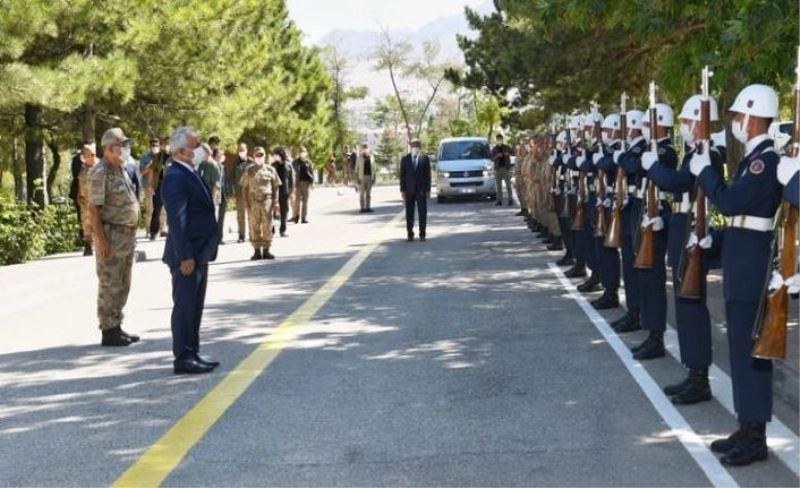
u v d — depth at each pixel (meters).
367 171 30.81
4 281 15.16
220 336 10.40
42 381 8.56
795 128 5.46
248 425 6.93
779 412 6.95
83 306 13.09
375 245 20.00
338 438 6.56
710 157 6.63
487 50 23.80
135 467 6.07
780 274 5.55
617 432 6.54
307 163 26.83
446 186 33.66
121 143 9.94
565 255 15.68
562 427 6.68
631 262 9.90
